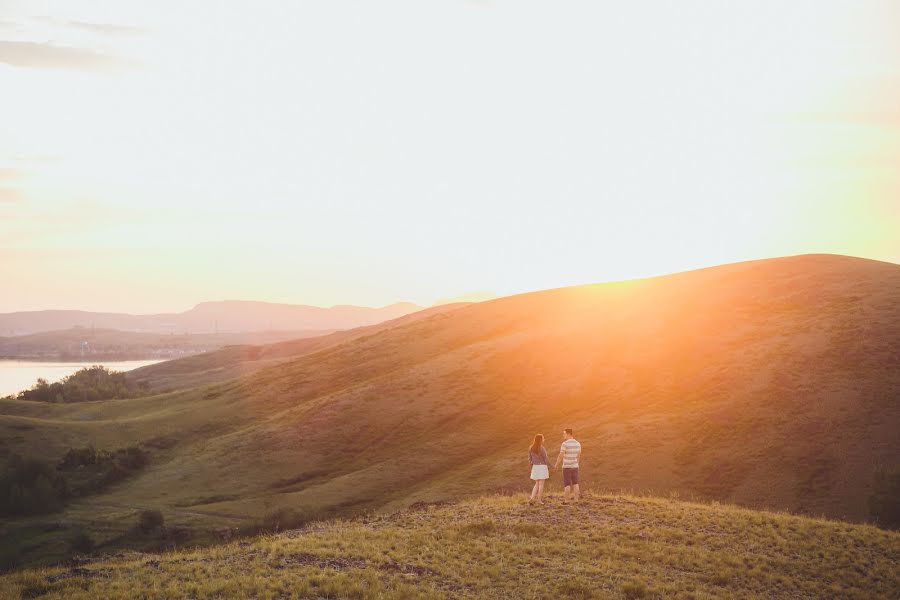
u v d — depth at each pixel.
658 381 69.69
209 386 121.31
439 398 83.12
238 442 84.12
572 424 66.56
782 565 20.58
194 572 17.05
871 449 48.06
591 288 121.19
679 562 20.02
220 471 77.31
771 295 86.44
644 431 57.66
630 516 23.95
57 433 94.00
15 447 88.50
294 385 105.31
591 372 77.88
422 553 19.20
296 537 21.25
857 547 22.81
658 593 17.62
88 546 60.09
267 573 16.80
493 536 21.30
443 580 17.31
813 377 58.50
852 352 60.69
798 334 68.38
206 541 57.28
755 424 54.25
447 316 124.31
